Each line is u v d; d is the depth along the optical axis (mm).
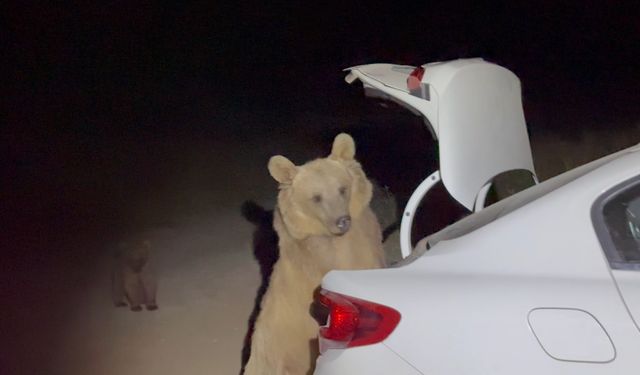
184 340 6469
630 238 3225
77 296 7410
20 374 6164
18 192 9781
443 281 3344
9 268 8055
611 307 3121
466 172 5242
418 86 5309
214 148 10664
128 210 9195
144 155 10578
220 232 8422
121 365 6184
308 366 4938
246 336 6434
